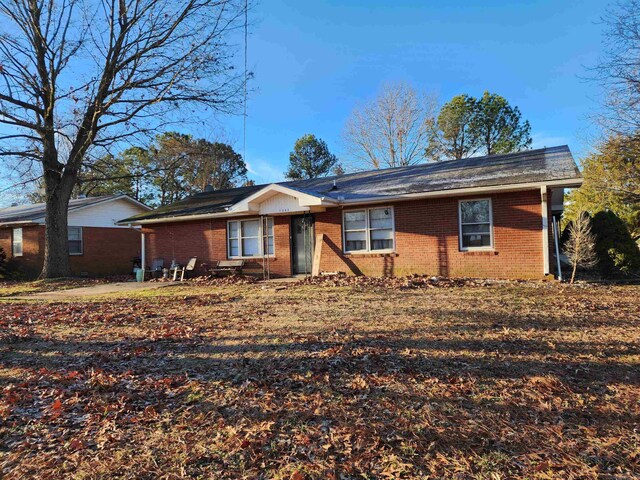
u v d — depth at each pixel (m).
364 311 7.86
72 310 9.56
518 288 9.98
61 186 17.81
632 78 16.06
